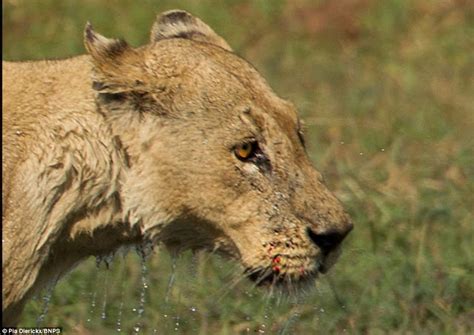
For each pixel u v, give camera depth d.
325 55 19.95
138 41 19.95
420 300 11.72
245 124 8.42
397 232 12.80
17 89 8.42
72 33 20.19
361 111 16.78
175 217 8.52
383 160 14.50
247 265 8.50
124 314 11.50
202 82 8.47
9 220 8.22
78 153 8.30
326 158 14.48
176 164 8.41
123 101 8.34
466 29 20.42
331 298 11.62
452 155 14.80
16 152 8.27
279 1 21.47
